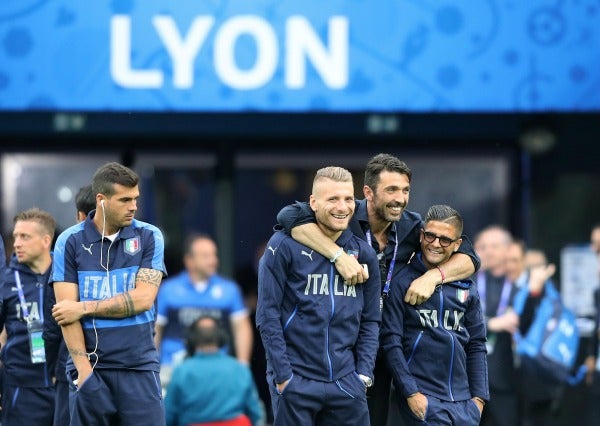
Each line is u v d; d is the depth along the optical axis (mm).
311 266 23266
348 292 23391
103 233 23719
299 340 23234
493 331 36281
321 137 41406
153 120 41031
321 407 23234
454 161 41500
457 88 37500
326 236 23391
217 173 41344
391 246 24203
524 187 41406
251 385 29672
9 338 28125
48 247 28094
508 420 36312
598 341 36500
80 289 23672
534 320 36406
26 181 41094
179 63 37125
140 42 37094
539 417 36594
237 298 37844
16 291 27953
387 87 37406
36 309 27938
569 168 41188
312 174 41531
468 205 41500
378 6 37312
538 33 37438
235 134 41250
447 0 37406
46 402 28031
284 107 37250
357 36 37312
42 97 37094
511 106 37562
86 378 23375
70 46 37094
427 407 23828
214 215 41406
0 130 40812
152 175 41344
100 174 23531
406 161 41531
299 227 23375
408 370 23984
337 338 23312
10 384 28094
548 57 37500
